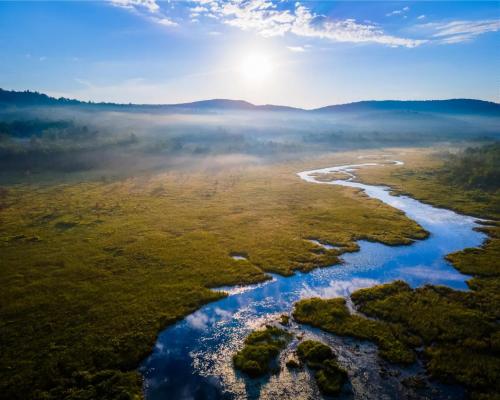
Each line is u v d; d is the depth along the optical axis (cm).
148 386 2194
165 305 3133
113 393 2088
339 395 2059
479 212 6206
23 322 2812
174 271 3856
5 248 4516
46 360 2362
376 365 2316
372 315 2944
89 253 4350
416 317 2834
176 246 4622
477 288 3347
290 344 2589
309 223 5697
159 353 2523
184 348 2580
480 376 2152
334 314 2955
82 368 2300
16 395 2056
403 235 5044
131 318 2906
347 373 2238
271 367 2336
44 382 2162
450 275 3741
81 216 6131
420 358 2370
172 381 2238
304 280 3703
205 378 2261
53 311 2988
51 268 3884
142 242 4766
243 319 2975
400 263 4103
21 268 3881
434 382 2141
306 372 2273
